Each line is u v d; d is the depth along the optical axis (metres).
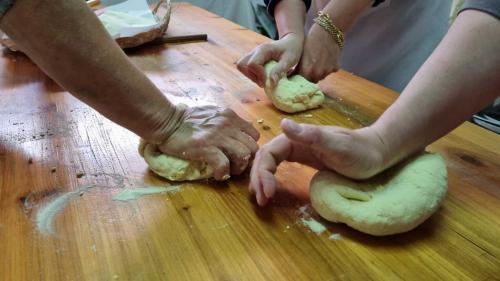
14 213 0.59
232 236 0.55
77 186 0.65
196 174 0.67
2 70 1.15
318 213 0.58
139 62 1.23
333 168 0.57
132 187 0.65
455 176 0.69
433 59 0.57
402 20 1.27
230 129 0.69
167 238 0.54
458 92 0.54
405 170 0.59
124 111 0.60
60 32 0.49
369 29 1.34
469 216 0.59
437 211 0.60
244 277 0.48
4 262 0.50
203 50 1.35
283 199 0.63
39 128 0.83
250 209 0.61
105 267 0.50
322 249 0.53
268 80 0.94
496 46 0.53
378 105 0.98
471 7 0.56
